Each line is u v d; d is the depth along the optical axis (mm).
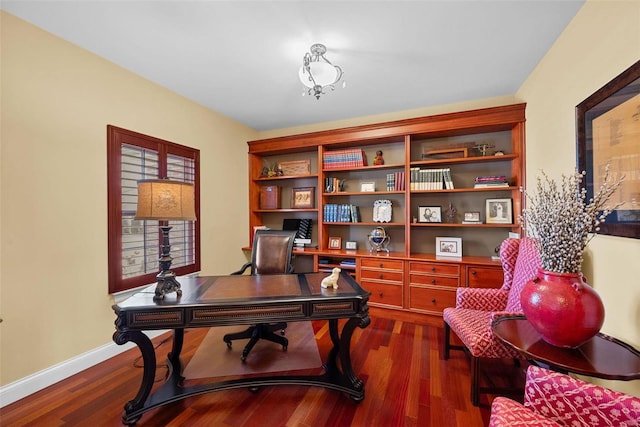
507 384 1731
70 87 1896
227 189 3408
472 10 1570
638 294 1142
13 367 1622
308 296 1567
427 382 1775
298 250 3381
